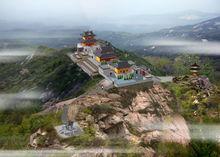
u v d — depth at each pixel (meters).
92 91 117.94
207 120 105.19
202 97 115.06
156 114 106.81
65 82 138.75
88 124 97.19
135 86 117.50
